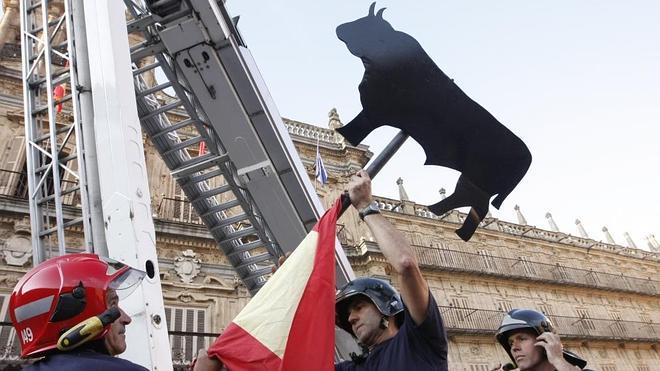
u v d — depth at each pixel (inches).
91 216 152.0
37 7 216.5
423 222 900.6
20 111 603.5
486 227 999.6
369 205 116.0
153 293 140.9
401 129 136.2
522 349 141.9
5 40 648.4
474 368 756.6
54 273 89.3
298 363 98.0
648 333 1051.9
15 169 562.6
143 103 270.1
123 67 176.6
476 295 861.8
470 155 135.9
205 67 246.4
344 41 135.9
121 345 93.2
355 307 113.8
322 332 102.3
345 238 740.0
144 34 243.8
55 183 173.3
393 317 115.4
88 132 164.2
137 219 148.6
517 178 133.2
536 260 1031.6
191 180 299.1
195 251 594.2
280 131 275.7
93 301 89.0
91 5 184.7
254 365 98.3
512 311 149.6
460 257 886.4
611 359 963.3
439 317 101.8
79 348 83.5
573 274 1055.6
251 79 256.8
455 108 135.0
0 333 449.4
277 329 102.6
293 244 294.2
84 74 175.5
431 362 98.2
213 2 238.4
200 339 538.0
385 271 722.8
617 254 1221.7
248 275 356.2
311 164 791.7
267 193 279.4
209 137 283.3
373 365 104.7
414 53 135.3
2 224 503.8
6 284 478.9
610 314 1051.3
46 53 193.8
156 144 288.5
